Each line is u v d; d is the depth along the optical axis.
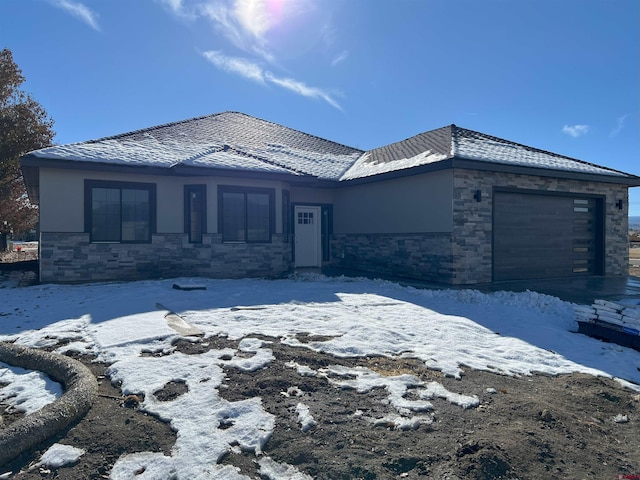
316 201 16.45
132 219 11.89
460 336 6.41
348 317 7.21
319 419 3.70
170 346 5.34
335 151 18.80
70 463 3.04
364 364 5.14
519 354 5.76
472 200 11.75
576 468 3.20
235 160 12.97
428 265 12.33
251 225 12.81
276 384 4.31
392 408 3.98
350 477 2.98
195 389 4.12
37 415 3.39
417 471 3.06
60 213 11.09
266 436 3.39
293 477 2.96
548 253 13.24
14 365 4.90
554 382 4.93
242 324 6.55
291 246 15.03
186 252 12.40
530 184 12.65
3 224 20.47
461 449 3.26
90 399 3.83
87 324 6.35
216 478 2.91
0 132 17.22
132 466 3.01
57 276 11.06
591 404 4.35
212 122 17.86
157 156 12.40
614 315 6.54
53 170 11.00
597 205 14.33
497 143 14.29
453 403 4.16
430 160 12.06
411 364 5.18
